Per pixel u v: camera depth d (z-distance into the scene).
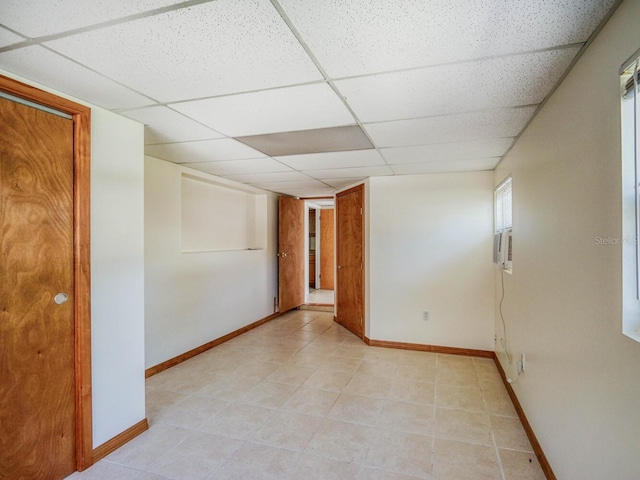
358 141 2.71
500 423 2.45
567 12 1.17
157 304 3.38
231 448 2.16
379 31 1.29
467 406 2.70
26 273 1.70
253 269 5.12
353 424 2.44
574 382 1.51
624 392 1.11
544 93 1.81
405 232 4.12
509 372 2.91
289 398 2.85
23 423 1.69
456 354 3.94
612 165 1.18
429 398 2.84
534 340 2.13
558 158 1.70
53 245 1.81
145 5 1.15
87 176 1.95
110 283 2.09
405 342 4.13
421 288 4.07
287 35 1.32
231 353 3.98
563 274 1.64
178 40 1.36
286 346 4.25
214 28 1.28
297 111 2.10
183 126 2.37
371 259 4.25
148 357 3.28
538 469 1.95
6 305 1.63
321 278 9.05
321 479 1.88
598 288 1.29
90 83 1.73
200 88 1.79
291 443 2.21
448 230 3.98
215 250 4.40
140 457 2.06
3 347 1.62
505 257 3.14
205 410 2.65
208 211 4.41
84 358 1.93
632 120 1.09
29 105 1.71
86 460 1.95
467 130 2.42
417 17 1.21
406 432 2.34
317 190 5.52
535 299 2.10
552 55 1.45
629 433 1.08
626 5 1.08
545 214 1.90
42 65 1.56
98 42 1.38
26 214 1.70
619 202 1.13
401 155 3.17
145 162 3.23
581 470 1.44
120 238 2.15
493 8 1.15
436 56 1.47
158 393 2.94
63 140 1.86
